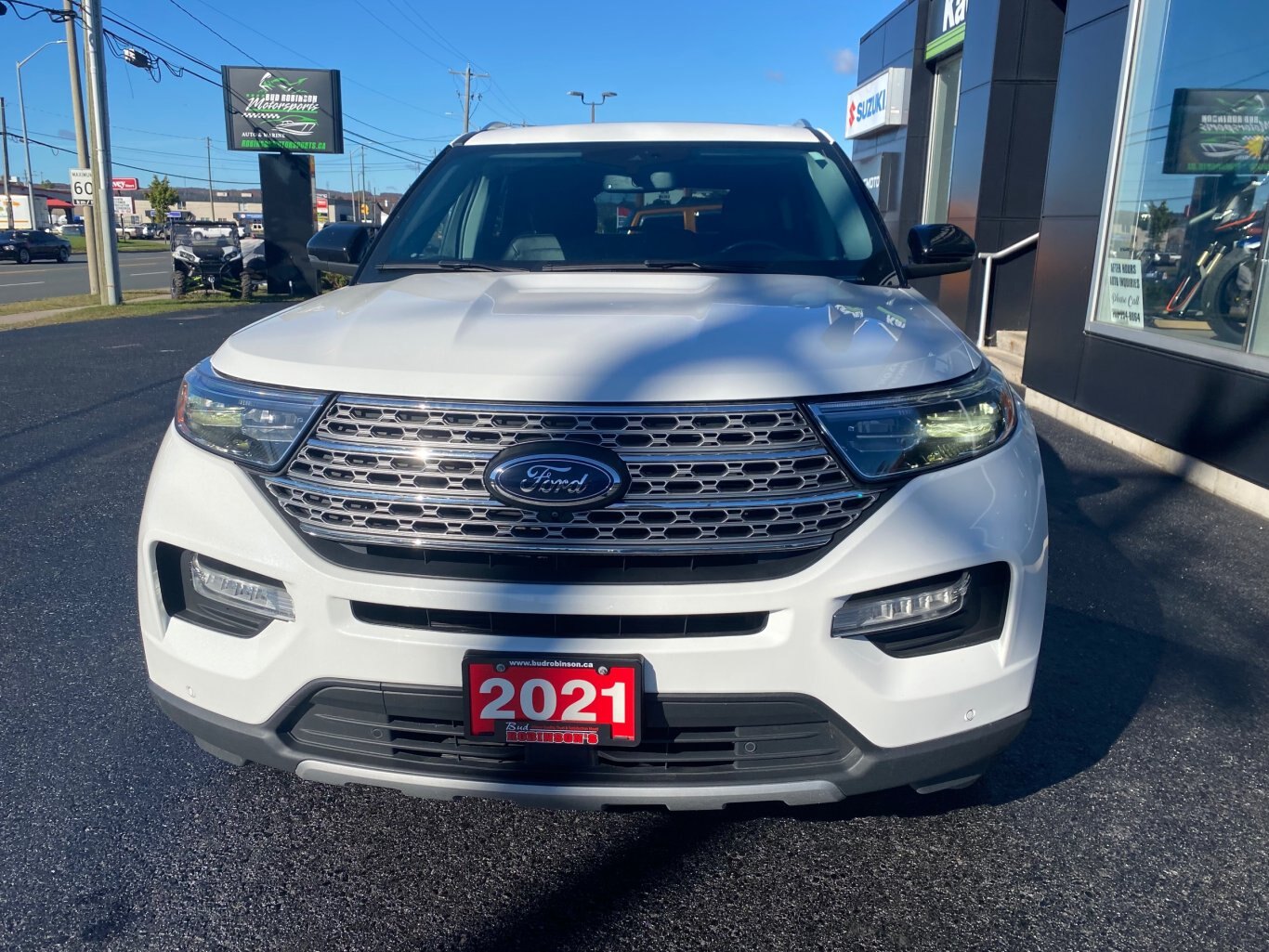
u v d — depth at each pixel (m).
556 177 3.60
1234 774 2.83
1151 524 4.98
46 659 3.50
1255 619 3.88
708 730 2.04
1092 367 7.04
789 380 2.00
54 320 16.77
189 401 2.29
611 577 1.97
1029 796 2.72
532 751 2.04
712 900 2.31
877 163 16.52
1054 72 10.51
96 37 19.44
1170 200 6.33
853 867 2.43
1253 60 5.67
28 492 5.58
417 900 2.31
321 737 2.15
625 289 2.67
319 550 2.05
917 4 14.26
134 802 2.68
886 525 2.00
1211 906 2.29
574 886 2.37
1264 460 5.10
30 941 2.15
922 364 2.15
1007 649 2.15
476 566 2.00
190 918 2.24
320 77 25.16
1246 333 5.42
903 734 2.06
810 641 1.97
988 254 10.77
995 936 2.19
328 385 2.07
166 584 2.26
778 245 3.28
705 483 1.96
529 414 1.96
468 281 2.85
